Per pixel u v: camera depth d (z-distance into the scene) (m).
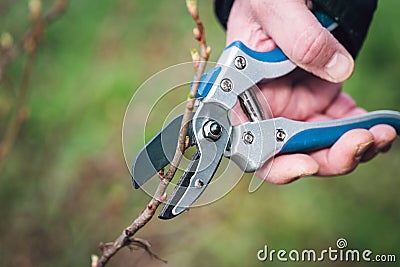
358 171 3.43
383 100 3.43
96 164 3.22
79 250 3.01
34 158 3.31
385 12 3.57
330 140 1.63
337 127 1.64
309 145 1.60
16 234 3.03
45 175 3.25
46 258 3.00
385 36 3.54
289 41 1.56
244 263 3.21
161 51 3.98
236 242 3.24
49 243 3.02
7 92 3.44
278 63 1.61
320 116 1.79
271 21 1.58
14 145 3.32
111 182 3.18
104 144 3.37
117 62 3.94
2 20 4.09
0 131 3.37
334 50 1.57
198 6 4.16
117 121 3.48
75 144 3.41
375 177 3.41
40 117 3.57
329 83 1.80
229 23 1.69
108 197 3.10
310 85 1.79
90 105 3.60
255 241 3.24
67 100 3.65
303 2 1.60
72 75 3.85
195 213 3.30
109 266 3.03
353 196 3.37
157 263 3.13
